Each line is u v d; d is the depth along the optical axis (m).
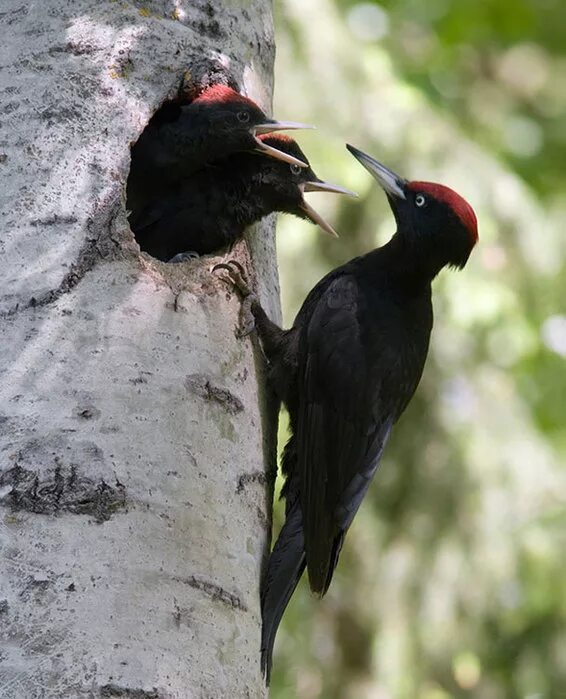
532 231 15.51
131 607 7.07
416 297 10.25
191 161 9.70
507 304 14.99
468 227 10.32
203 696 7.14
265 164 10.09
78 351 7.62
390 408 9.89
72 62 8.45
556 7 22.03
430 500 14.97
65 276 7.78
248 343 8.70
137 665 6.94
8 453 7.25
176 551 7.35
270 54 10.20
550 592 14.83
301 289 14.51
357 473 9.59
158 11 9.04
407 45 19.44
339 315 9.84
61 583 6.99
